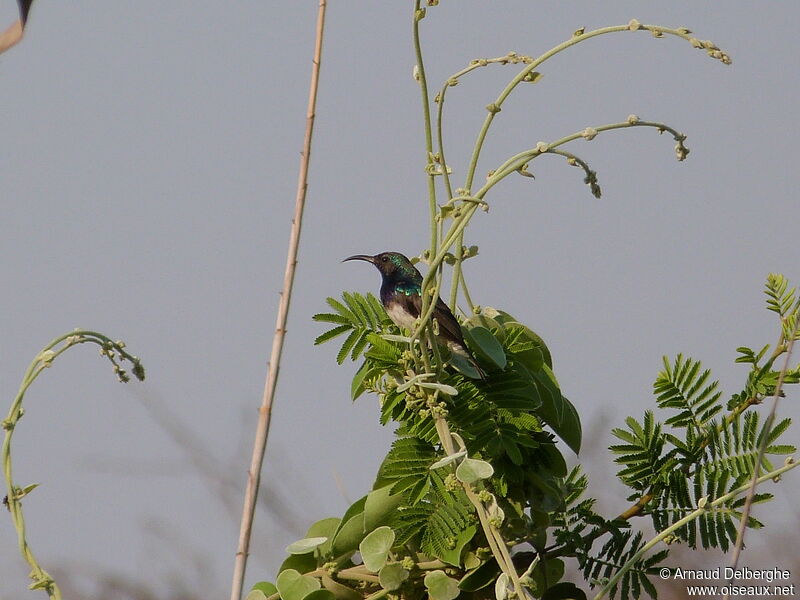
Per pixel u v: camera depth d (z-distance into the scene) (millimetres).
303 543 7316
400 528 7195
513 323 8102
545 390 7762
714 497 7805
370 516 7242
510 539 7438
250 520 5859
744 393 7988
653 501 7953
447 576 7117
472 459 7082
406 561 7176
